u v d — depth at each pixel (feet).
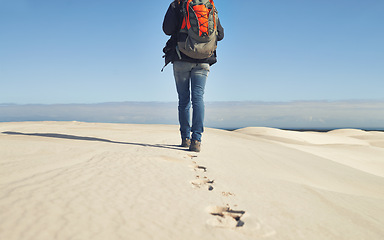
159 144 16.58
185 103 15.30
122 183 6.44
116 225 4.03
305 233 4.90
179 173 8.65
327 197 7.88
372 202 8.40
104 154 10.12
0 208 4.07
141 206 5.07
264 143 25.62
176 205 5.45
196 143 14.06
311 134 70.03
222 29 14.21
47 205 4.42
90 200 4.95
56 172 6.80
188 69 14.21
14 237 3.27
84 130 23.70
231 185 7.92
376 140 70.28
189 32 12.87
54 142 12.50
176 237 3.98
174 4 13.41
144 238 3.76
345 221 5.92
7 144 10.18
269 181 9.03
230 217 5.37
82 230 3.70
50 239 3.34
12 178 5.93
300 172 12.31
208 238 4.13
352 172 15.48
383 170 29.27
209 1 13.20
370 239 5.05
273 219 5.39
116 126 35.32
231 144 20.08
